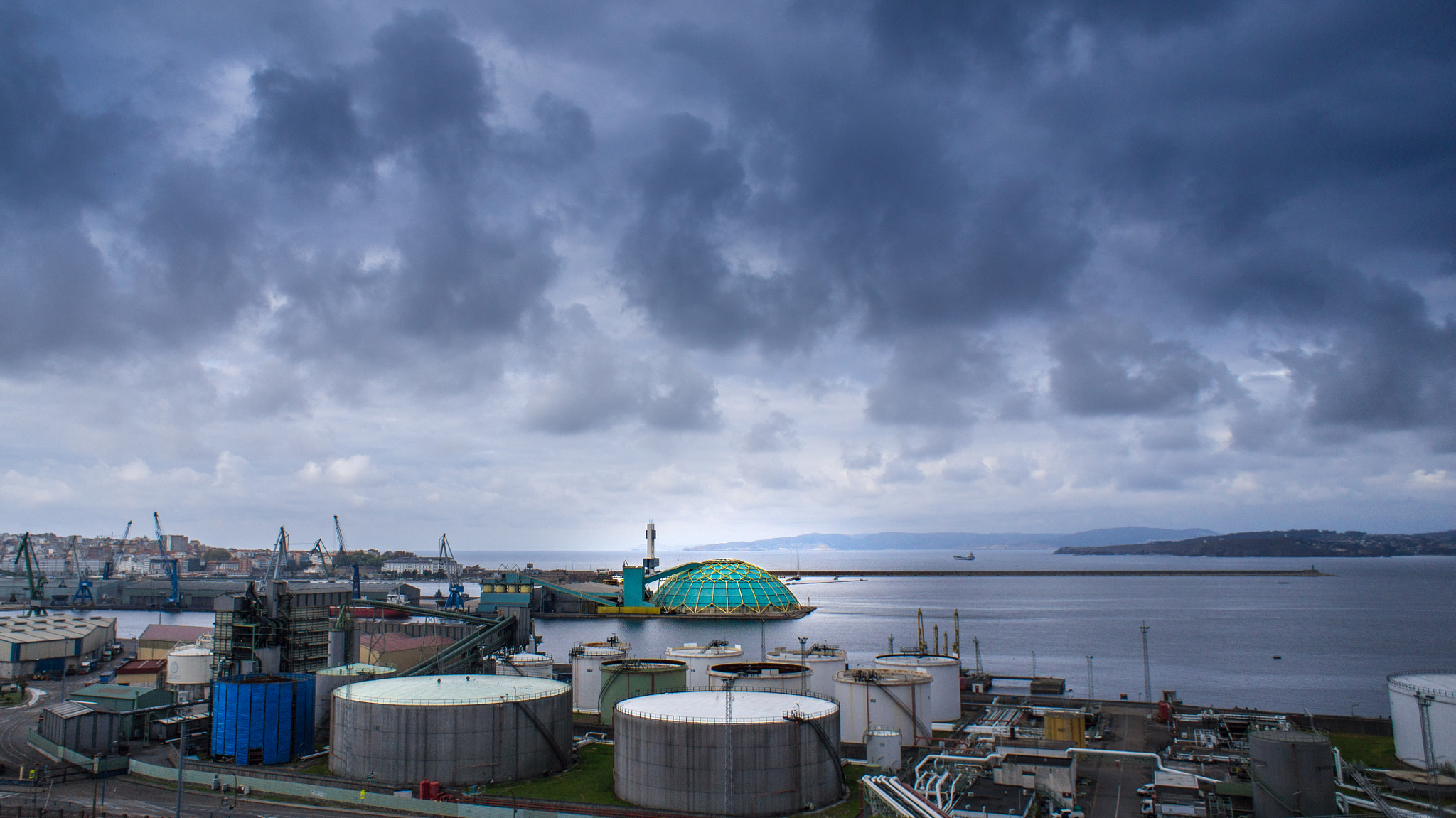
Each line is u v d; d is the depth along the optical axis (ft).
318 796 283.38
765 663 364.99
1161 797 255.29
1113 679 606.14
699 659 417.69
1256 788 251.80
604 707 377.09
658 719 265.34
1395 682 321.52
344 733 298.76
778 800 256.73
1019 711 401.29
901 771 296.10
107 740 340.39
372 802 274.77
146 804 275.39
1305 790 244.83
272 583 397.19
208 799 283.18
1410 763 310.24
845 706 349.20
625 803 269.03
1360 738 355.36
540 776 301.43
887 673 362.53
